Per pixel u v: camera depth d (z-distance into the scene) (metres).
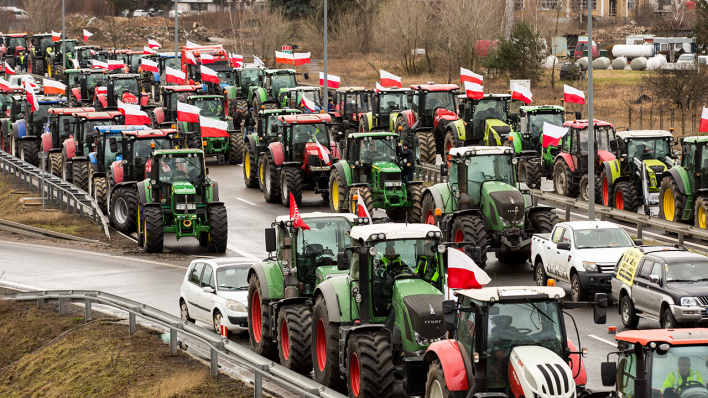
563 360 35.84
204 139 133.50
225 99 145.62
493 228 71.69
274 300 52.31
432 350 38.78
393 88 126.56
